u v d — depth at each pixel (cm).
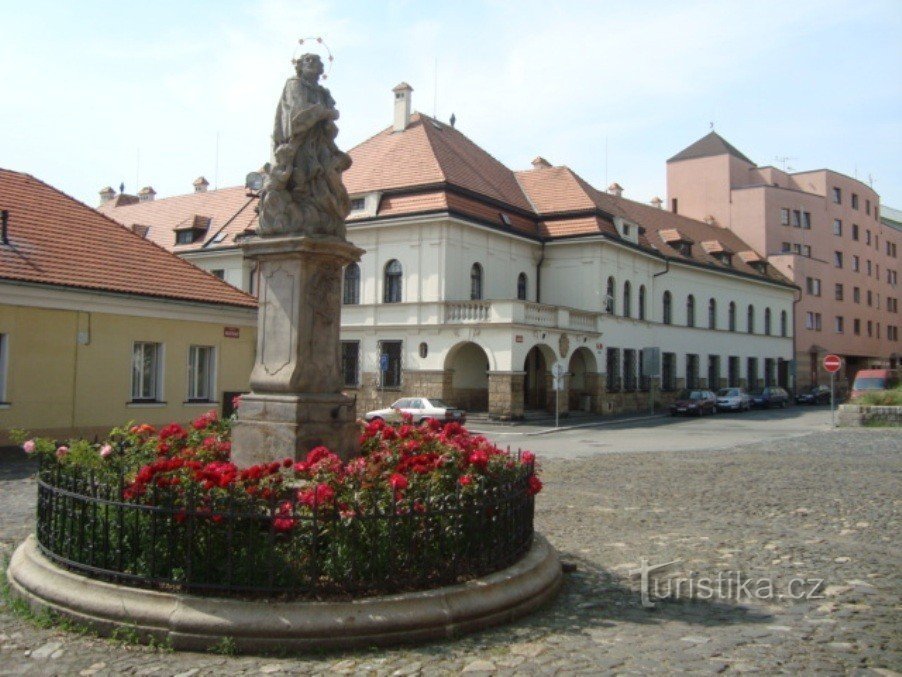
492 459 745
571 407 4028
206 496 597
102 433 1944
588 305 4025
